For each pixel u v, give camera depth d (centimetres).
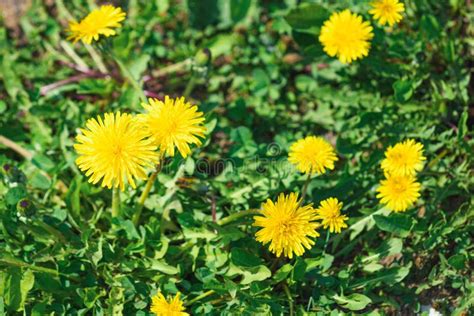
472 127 55
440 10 58
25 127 59
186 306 50
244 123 59
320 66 60
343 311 50
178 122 46
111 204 54
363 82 58
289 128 58
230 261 50
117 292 49
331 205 47
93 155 45
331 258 50
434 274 50
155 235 51
